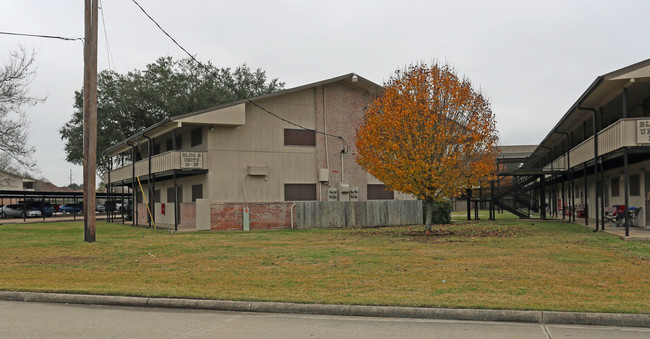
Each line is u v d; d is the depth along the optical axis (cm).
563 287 962
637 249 1569
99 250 1767
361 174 3350
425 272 1159
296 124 3147
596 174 2256
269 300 881
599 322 751
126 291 970
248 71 5881
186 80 5406
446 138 2147
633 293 903
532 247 1666
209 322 788
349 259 1409
